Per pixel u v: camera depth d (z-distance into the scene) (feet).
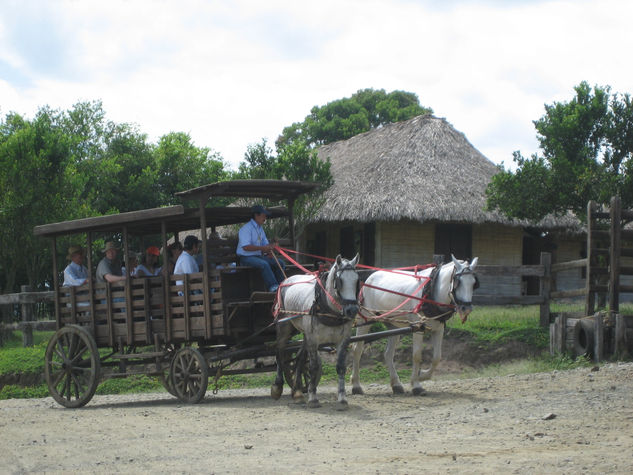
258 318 37.55
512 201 61.93
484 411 29.19
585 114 61.26
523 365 47.67
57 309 41.73
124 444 25.27
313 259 92.63
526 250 86.74
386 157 78.95
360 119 152.76
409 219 69.67
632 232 49.39
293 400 35.40
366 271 43.86
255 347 37.22
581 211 61.57
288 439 25.34
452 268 34.73
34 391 48.37
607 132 60.85
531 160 62.23
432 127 83.51
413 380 36.19
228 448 24.04
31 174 68.69
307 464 21.13
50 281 89.76
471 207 71.67
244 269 36.78
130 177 103.65
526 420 26.76
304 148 68.69
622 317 47.19
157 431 27.91
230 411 32.83
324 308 32.01
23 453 24.02
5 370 50.34
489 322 56.90
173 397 42.16
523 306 69.62
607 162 61.26
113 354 40.93
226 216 41.04
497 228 79.77
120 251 44.88
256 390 45.29
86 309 40.50
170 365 37.83
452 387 37.96
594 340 46.83
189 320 36.55
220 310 35.40
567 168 60.39
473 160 81.66
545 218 73.97
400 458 21.42
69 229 39.81
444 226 78.02
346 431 26.50
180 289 36.99
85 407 38.73
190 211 36.55
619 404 28.96
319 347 36.81
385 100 162.71
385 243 75.46
